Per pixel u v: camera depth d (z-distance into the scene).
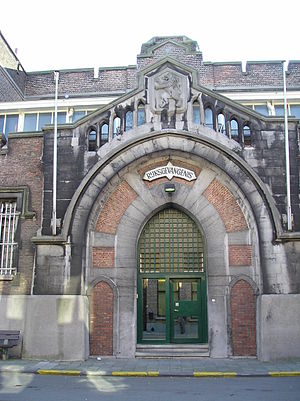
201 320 14.91
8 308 14.22
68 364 12.85
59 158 15.08
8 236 15.17
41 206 15.20
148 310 15.14
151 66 15.55
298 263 13.86
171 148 14.95
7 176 15.65
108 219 14.99
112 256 14.76
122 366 12.54
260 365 12.62
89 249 14.59
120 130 15.15
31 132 15.94
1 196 15.43
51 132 15.41
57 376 11.47
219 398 8.83
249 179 14.53
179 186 15.29
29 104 21.08
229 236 14.73
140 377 11.39
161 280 15.34
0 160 15.82
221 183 15.12
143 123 15.31
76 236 14.34
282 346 13.33
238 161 14.51
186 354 14.00
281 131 14.91
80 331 13.66
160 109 15.13
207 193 15.15
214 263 14.63
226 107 15.13
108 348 14.09
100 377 11.35
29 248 14.85
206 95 15.27
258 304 13.86
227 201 14.96
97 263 14.66
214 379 11.09
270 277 13.82
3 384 10.27
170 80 15.37
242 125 14.98
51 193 14.90
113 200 15.13
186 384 10.41
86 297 14.15
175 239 15.58
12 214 15.41
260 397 8.90
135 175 15.34
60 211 14.68
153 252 15.54
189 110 15.14
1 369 12.09
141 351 14.26
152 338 14.88
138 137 14.84
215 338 14.09
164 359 13.74
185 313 15.05
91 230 14.76
